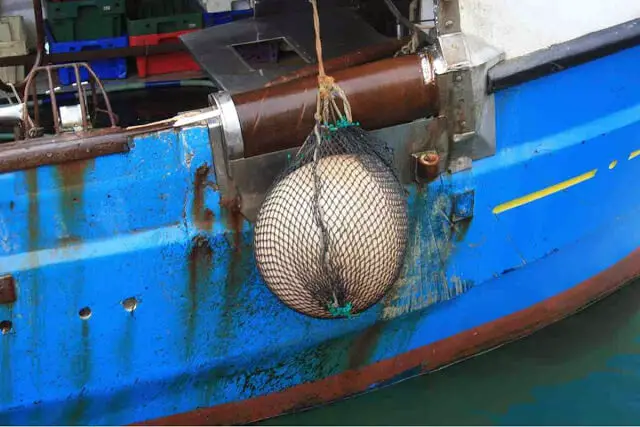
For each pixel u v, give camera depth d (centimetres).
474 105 271
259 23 386
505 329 339
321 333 293
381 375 320
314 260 234
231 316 277
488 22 273
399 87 260
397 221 246
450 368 337
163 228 258
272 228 241
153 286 262
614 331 355
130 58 473
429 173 271
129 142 245
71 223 249
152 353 273
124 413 286
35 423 277
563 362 339
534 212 309
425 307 304
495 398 321
